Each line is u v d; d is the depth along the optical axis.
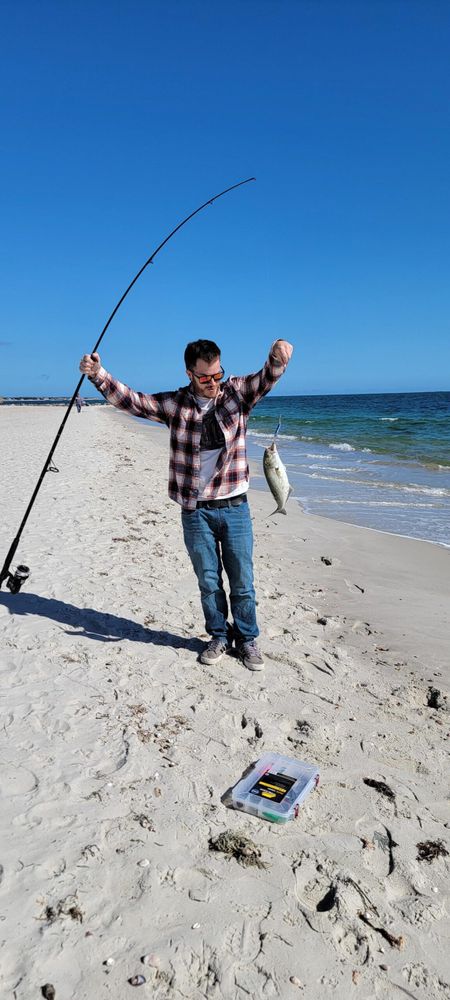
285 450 23.48
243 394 3.83
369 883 2.48
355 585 6.89
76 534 7.97
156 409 3.83
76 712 3.55
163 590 5.90
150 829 2.65
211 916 2.26
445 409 60.47
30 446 21.11
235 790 2.92
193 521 3.98
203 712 3.66
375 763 3.31
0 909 2.21
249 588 4.18
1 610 5.02
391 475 16.02
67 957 2.05
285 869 2.51
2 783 2.88
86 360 3.60
